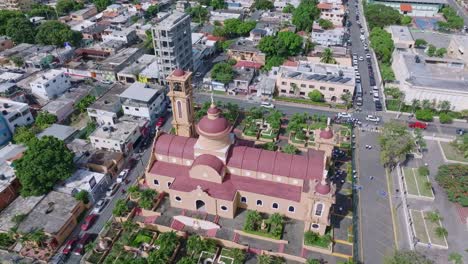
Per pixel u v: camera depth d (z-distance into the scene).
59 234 88.56
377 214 97.69
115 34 195.88
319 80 148.12
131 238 89.44
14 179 101.44
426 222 94.50
